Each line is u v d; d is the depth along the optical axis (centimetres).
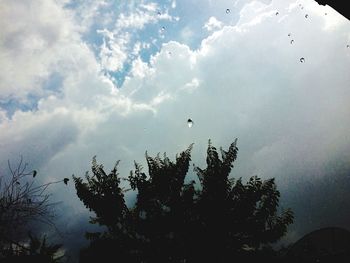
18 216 344
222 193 445
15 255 380
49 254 411
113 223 459
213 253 435
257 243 442
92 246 452
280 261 492
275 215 459
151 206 454
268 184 458
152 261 439
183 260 448
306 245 539
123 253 442
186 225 443
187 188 460
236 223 436
